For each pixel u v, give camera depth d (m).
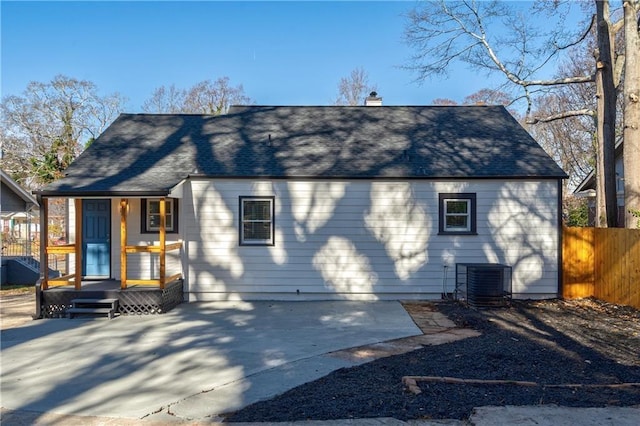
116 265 13.34
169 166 13.10
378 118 16.05
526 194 12.93
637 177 13.16
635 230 11.13
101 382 6.42
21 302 13.49
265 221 13.07
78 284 11.26
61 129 43.62
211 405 5.50
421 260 12.94
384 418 4.93
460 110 16.67
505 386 5.89
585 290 12.93
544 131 37.34
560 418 4.82
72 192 11.14
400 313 11.21
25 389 6.17
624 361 7.08
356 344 8.35
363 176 12.74
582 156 34.34
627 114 13.30
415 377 6.14
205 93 48.41
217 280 12.95
